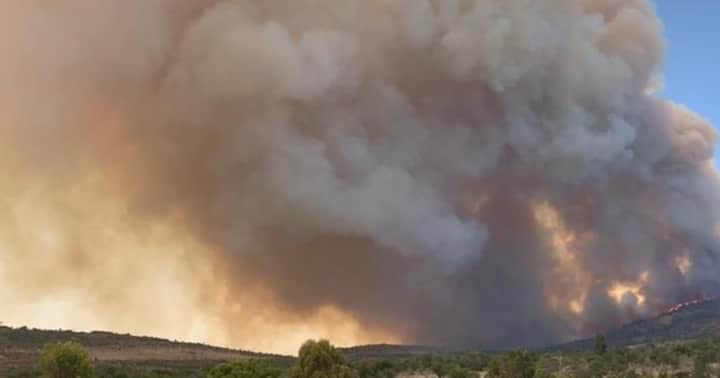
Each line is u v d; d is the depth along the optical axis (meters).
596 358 76.44
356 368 72.19
